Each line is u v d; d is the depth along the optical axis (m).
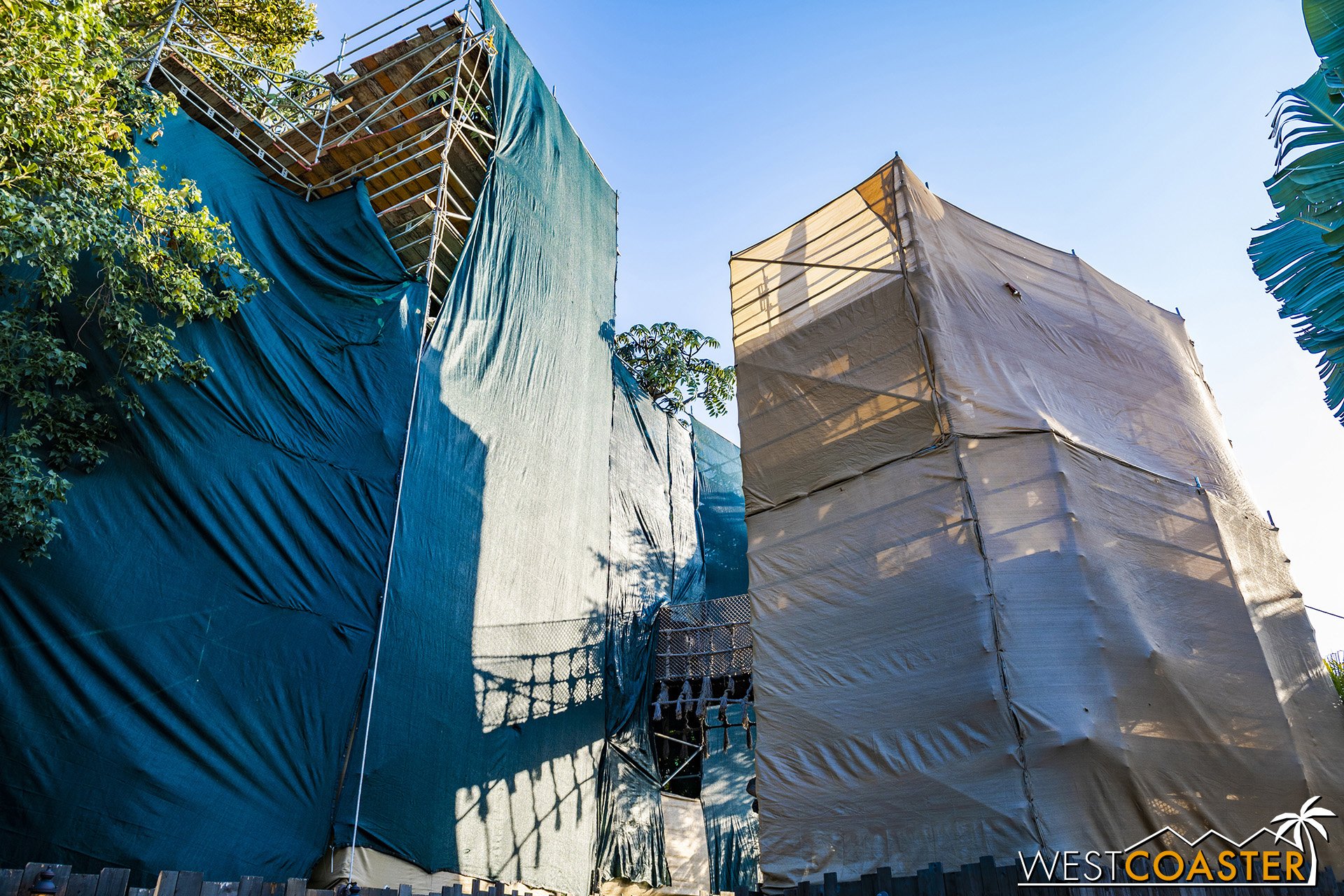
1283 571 16.14
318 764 12.77
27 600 11.34
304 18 25.16
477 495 17.11
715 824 24.56
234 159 15.88
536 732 17.36
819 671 13.84
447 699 15.17
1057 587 12.83
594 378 23.12
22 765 10.69
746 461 16.50
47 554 11.14
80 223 10.84
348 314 15.83
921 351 15.17
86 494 12.11
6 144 10.46
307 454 14.26
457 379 17.31
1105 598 12.96
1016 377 15.39
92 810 10.86
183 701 11.89
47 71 10.52
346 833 12.70
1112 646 12.59
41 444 11.92
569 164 24.23
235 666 12.48
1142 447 16.08
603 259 25.14
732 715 26.75
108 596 11.80
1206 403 18.70
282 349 14.50
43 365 11.58
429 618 15.20
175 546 12.55
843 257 17.69
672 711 22.22
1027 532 13.31
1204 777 12.33
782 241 19.02
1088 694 12.05
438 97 20.20
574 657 19.28
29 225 10.04
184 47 18.08
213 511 12.98
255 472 13.55
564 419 20.94
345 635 13.71
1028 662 12.30
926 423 14.66
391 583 14.55
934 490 14.03
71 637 11.42
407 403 15.86
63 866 5.68
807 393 16.45
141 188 12.23
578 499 20.89
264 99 19.67
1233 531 15.84
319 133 20.64
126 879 5.92
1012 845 11.34
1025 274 17.70
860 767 12.84
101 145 11.88
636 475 26.12
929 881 7.89
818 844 12.69
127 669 11.65
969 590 12.98
